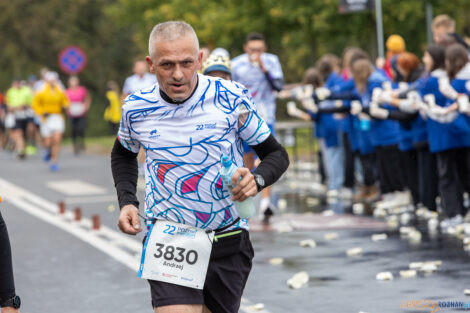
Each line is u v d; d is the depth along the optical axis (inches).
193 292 314.0
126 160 329.7
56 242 730.8
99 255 663.8
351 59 876.6
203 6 1893.5
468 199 830.5
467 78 696.4
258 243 687.7
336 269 571.8
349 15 1609.3
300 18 1620.3
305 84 1000.9
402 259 593.3
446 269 551.8
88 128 3959.2
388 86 831.7
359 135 935.0
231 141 311.6
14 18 3750.0
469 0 1673.2
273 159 311.0
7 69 3816.4
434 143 710.5
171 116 307.3
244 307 480.1
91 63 3897.6
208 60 572.4
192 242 313.1
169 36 295.0
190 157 308.5
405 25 1630.2
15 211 947.3
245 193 296.7
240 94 309.1
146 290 539.5
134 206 320.5
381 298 486.0
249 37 772.6
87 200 1037.2
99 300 516.4
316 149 1465.3
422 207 812.6
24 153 1793.8
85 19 3880.4
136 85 1218.6
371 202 924.6
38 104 1473.9
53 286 560.1
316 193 1041.5
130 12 2294.5
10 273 319.6
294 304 483.2
